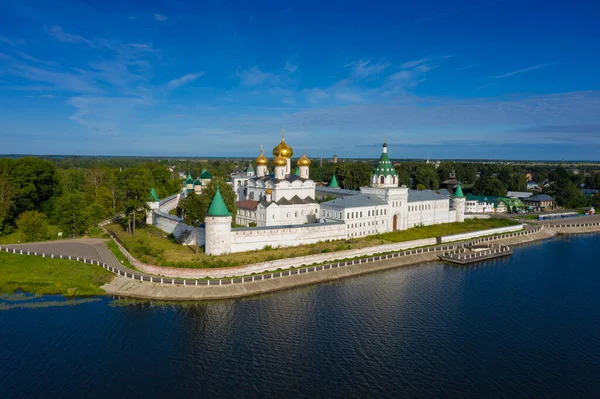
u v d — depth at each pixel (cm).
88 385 4934
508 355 5731
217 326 6538
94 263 9106
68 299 7600
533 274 9700
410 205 14025
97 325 6519
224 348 5841
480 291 8388
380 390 4912
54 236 11700
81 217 11856
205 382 5031
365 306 7469
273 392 4856
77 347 5822
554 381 5119
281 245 10675
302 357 5619
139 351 5731
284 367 5378
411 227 14125
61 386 4906
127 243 10781
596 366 5469
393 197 13200
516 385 5031
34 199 13662
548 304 7662
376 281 9031
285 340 6100
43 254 9519
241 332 6341
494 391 4906
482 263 10819
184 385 4969
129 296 7725
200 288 7956
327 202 12588
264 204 12181
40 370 5234
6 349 5744
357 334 6322
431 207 14788
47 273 8588
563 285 8825
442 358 5634
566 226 16088
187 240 11019
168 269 8412
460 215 15800
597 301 7844
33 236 11319
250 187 14300
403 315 7069
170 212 16212
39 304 7350
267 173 14900
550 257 11569
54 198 14088
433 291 8362
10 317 6788
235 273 8575
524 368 5403
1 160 13475
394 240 12012
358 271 9619
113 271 8650
